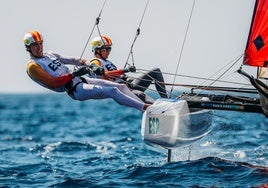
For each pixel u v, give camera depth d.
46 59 30.50
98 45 32.25
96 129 63.84
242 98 28.61
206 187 25.61
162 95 30.84
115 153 38.56
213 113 31.38
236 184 25.92
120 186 26.45
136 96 29.78
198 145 32.97
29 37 30.27
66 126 72.00
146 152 38.59
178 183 26.44
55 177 29.77
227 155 33.28
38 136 58.69
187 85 30.03
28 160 36.94
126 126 66.38
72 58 31.69
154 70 31.25
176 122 27.78
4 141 53.72
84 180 27.92
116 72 30.41
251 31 26.94
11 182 28.64
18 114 109.88
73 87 29.73
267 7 26.59
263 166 29.52
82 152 40.19
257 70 27.95
